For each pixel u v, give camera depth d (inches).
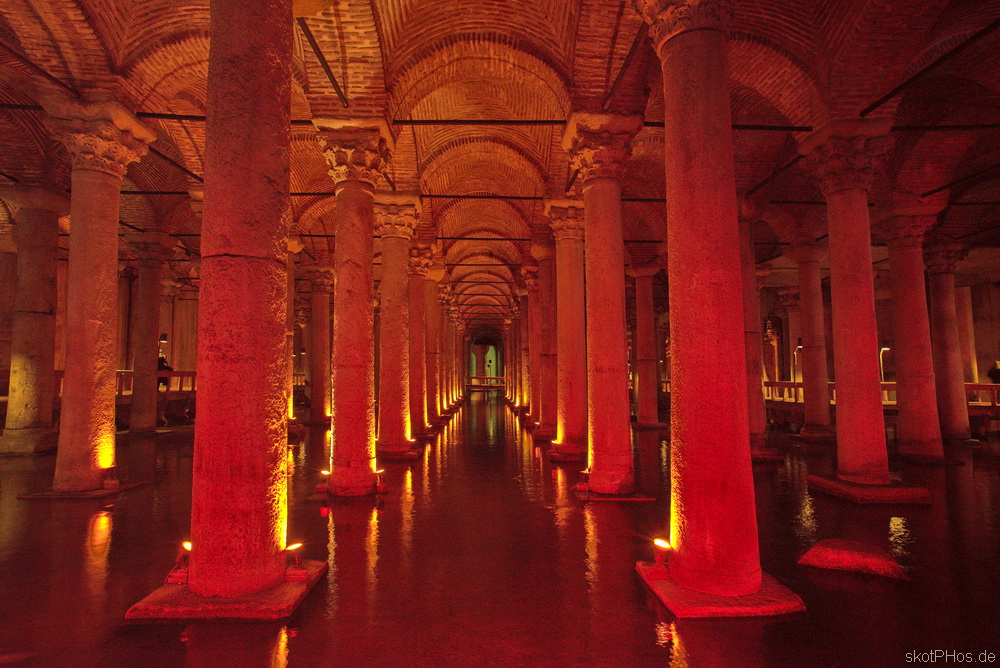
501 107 449.1
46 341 470.3
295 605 152.2
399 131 355.3
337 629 141.1
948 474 367.9
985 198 494.9
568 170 433.7
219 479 152.8
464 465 406.6
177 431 621.3
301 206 595.2
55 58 293.9
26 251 462.6
